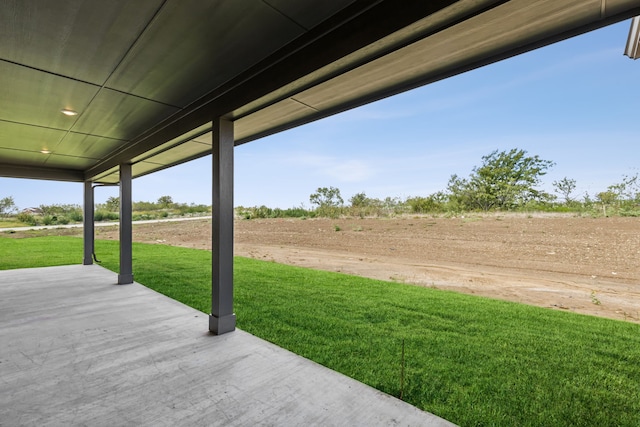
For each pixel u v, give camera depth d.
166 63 2.39
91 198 7.68
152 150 4.35
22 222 16.38
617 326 3.28
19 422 1.77
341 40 1.84
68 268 7.14
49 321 3.57
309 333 3.23
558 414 1.88
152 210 18.17
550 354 2.69
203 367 2.46
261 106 2.67
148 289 5.15
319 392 2.09
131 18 1.81
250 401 1.99
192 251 10.19
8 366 2.48
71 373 2.36
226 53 2.27
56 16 1.77
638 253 4.00
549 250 4.86
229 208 3.18
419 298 4.54
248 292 4.97
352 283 5.54
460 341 2.99
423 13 1.47
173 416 1.83
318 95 2.48
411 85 2.24
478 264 5.66
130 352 2.73
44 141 4.69
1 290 5.06
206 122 3.15
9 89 2.80
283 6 1.74
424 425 1.75
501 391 2.14
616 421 1.82
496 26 1.53
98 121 3.75
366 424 1.76
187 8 1.72
